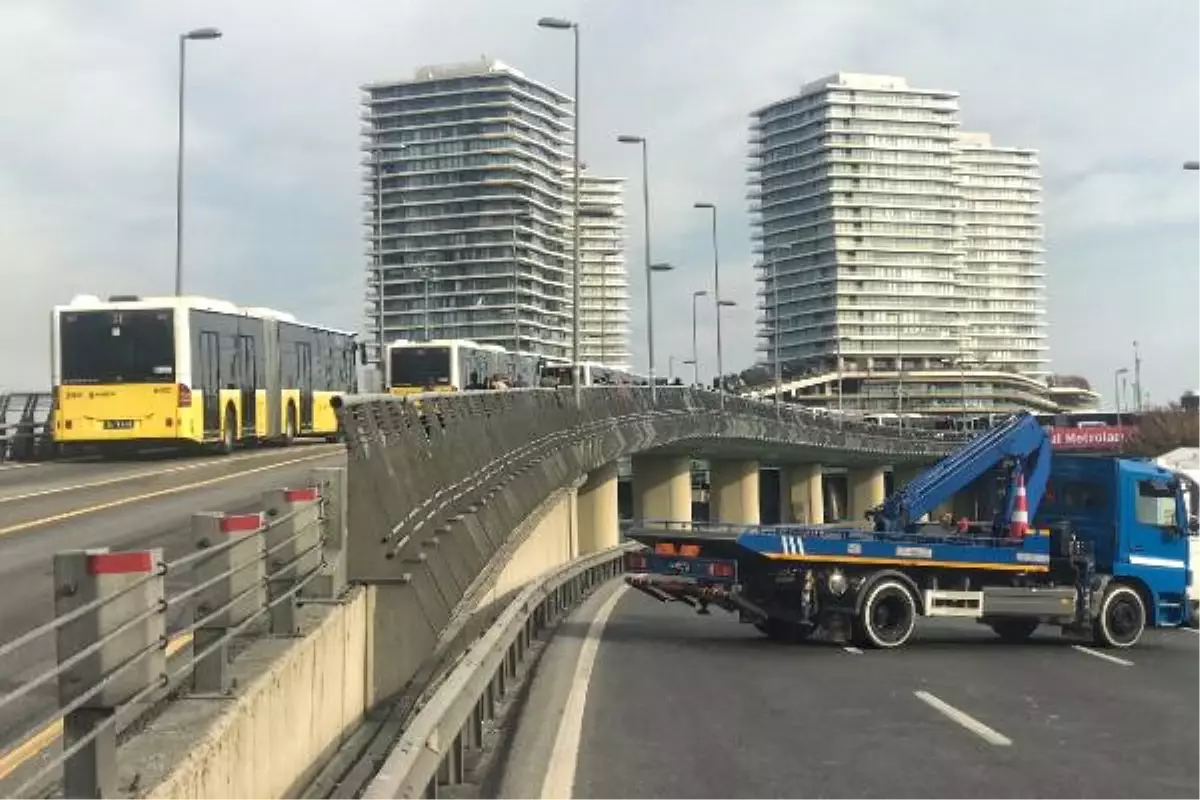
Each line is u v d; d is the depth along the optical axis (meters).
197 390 29.80
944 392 149.25
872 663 16.09
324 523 9.94
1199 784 9.00
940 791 8.73
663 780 9.00
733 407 54.28
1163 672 15.42
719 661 16.08
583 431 34.69
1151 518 19.17
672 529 19.16
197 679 6.57
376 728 9.70
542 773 9.05
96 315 29.20
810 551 17.78
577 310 40.03
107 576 5.18
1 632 10.26
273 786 7.00
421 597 11.65
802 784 8.92
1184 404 115.00
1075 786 8.92
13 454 32.66
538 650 16.80
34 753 6.91
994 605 18.33
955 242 155.00
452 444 15.87
